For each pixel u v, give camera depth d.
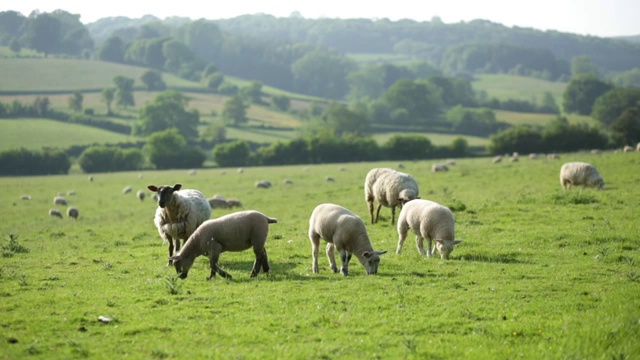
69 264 21.02
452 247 19.75
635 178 39.19
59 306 14.96
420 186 44.97
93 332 13.09
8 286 17.20
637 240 21.27
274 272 18.58
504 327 13.05
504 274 17.59
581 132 108.00
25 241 29.61
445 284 16.52
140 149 127.56
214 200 40.78
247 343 12.45
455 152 111.25
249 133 163.50
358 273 18.33
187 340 12.58
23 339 12.62
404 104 183.50
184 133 153.00
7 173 105.62
